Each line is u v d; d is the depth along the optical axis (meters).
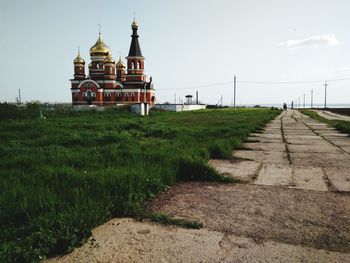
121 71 62.72
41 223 2.99
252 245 2.82
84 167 5.74
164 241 2.89
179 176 5.30
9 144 9.99
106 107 39.59
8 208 3.46
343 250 2.74
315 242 2.89
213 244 2.84
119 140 10.58
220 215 3.55
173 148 7.54
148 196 4.14
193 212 3.65
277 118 29.67
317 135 12.98
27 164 6.23
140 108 36.78
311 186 4.81
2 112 26.39
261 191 4.53
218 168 6.13
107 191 3.97
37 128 15.49
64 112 33.28
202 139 10.22
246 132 12.80
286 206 3.86
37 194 3.83
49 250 2.66
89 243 2.85
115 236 2.99
